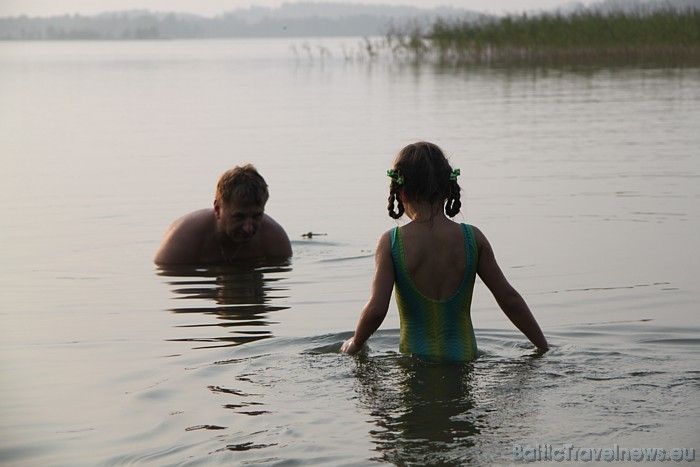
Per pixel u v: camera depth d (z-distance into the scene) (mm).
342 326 5289
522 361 4312
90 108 21922
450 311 4484
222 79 33188
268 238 7480
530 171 11125
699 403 3654
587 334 4906
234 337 5094
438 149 4621
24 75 37875
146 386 4176
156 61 53969
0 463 3324
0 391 4180
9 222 8914
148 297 6191
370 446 3305
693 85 23203
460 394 3820
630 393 3787
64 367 4570
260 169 11875
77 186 10891
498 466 3123
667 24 31844
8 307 5941
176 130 16891
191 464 3230
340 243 7898
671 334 4863
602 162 11695
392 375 4113
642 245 7312
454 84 26484
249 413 3693
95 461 3324
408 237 4520
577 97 21234
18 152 14195
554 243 7465
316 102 22234
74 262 7324
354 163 12250
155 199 10031
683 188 9703
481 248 4539
